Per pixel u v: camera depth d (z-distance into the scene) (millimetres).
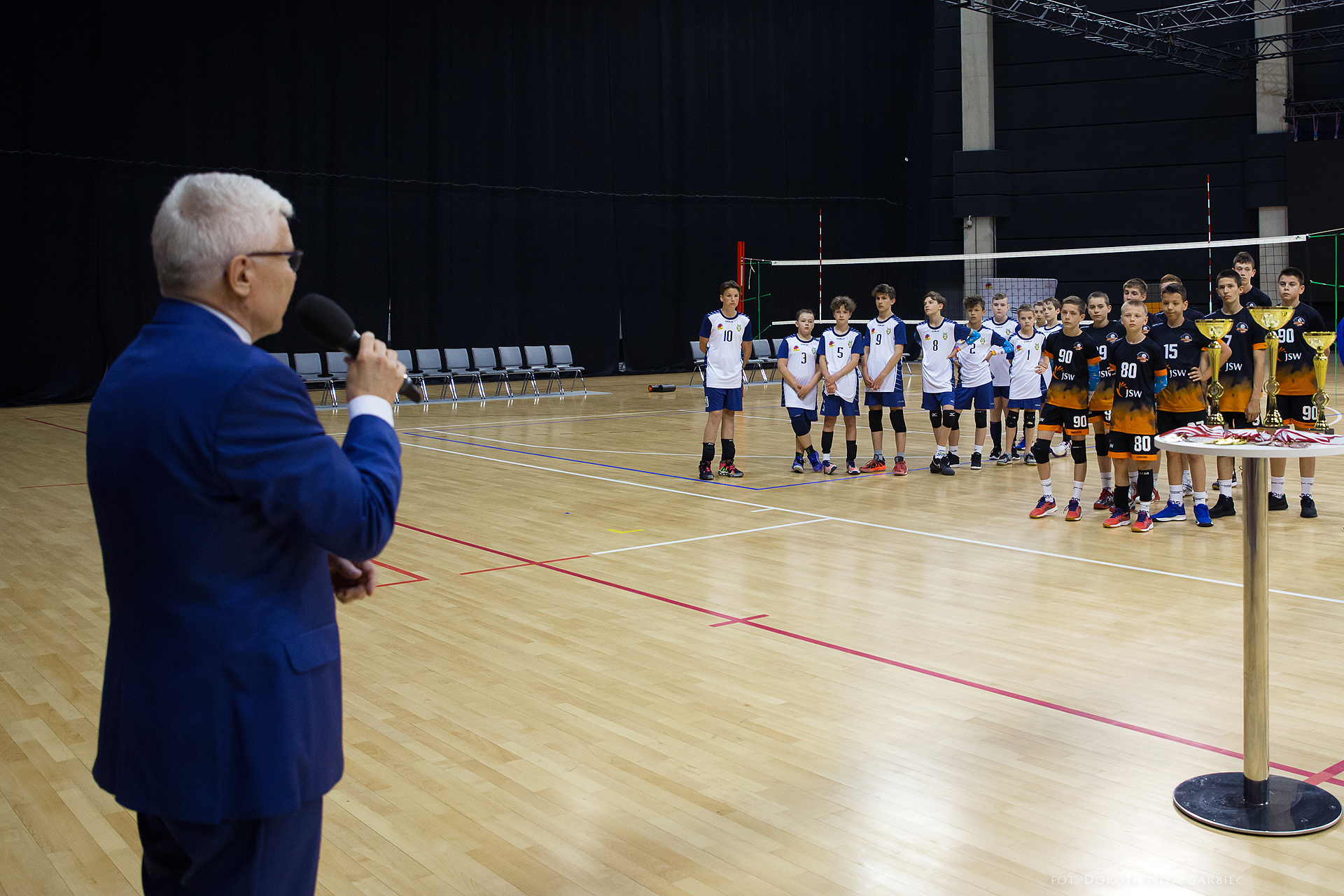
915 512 6301
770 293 19281
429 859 2279
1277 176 17750
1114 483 6285
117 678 1315
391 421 1481
